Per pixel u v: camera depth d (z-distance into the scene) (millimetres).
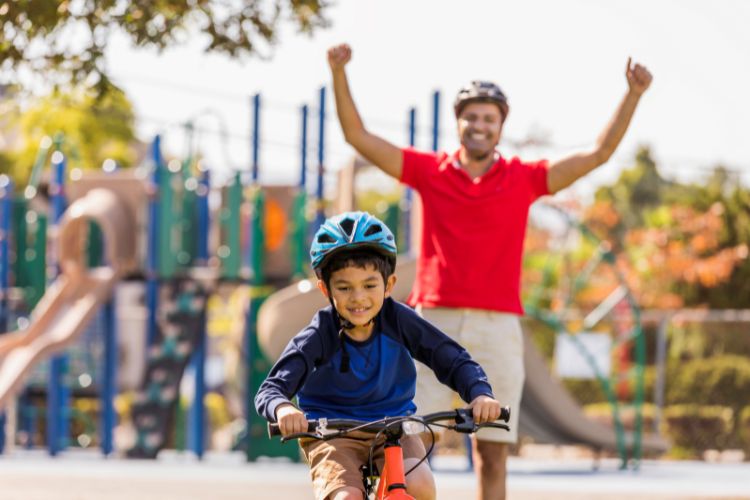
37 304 23578
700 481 16922
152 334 22156
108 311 22234
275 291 20922
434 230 8195
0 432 23156
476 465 8445
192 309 21953
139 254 22375
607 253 21000
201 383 21766
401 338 5895
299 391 5965
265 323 17844
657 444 21234
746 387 27359
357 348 5836
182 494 13781
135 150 45719
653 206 46750
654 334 30141
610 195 47031
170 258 21953
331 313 5824
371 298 5621
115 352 22266
